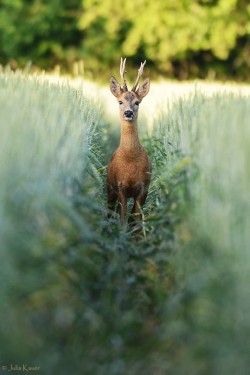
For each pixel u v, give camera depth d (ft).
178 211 42.70
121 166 57.21
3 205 33.32
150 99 108.27
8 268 31.35
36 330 32.86
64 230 38.32
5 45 189.16
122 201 57.72
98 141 69.77
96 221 46.06
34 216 36.78
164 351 34.40
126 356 34.78
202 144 44.11
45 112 46.62
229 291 33.91
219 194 39.22
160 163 61.00
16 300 32.30
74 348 33.76
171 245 42.34
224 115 45.03
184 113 59.16
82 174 48.67
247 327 32.65
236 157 38.91
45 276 34.63
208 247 36.68
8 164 36.52
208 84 119.65
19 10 188.14
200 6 174.91
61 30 190.49
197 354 32.50
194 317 34.19
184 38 174.19
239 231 35.91
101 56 191.01
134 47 178.50
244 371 31.60
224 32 173.27
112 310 37.47
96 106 76.38
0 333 29.96
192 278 35.86
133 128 56.90
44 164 39.58
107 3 177.78
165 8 175.32
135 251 45.68
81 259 38.24
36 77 63.31
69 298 35.65
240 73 191.52
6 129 39.06
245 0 175.83
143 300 40.24
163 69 190.80
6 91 49.26
